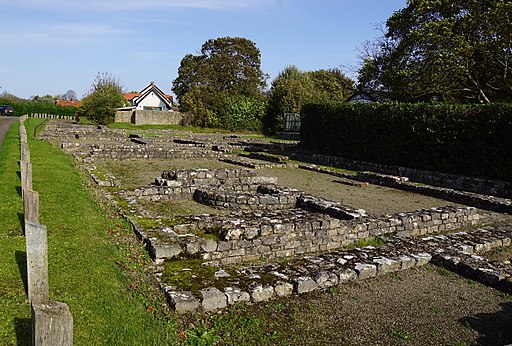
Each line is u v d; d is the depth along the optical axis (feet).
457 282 23.45
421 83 78.74
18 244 20.68
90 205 31.63
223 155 84.53
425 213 34.94
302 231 27.81
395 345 16.55
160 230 25.32
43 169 44.96
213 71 215.10
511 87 76.18
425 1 79.51
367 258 24.72
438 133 61.57
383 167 67.77
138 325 15.02
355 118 77.10
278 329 17.01
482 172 55.77
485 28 71.61
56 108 229.25
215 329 16.29
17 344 12.61
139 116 170.81
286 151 93.45
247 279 20.18
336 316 18.57
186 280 19.54
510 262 26.16
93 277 18.04
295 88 163.63
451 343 16.96
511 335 17.83
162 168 65.46
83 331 13.84
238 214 30.81
